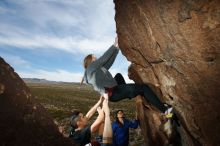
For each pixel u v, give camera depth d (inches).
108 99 214.8
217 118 195.0
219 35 172.6
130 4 236.5
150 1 210.7
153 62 254.1
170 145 272.1
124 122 312.7
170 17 198.4
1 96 107.9
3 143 100.3
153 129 322.3
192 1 179.3
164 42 218.2
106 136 175.8
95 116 1083.9
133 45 267.0
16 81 118.0
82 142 188.2
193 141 245.9
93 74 216.8
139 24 238.2
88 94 4633.4
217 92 188.4
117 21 267.1
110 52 218.7
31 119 112.5
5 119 104.3
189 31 189.8
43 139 112.0
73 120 204.7
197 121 217.9
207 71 190.5
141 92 236.7
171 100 247.1
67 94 4003.4
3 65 117.3
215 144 207.5
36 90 4355.3
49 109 1545.3
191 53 196.5
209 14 173.3
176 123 263.9
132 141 633.0
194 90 209.5
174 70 225.5
